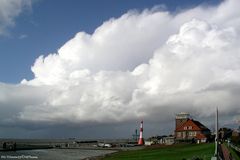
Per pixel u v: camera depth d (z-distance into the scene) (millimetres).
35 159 169625
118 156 140375
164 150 140125
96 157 156375
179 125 196250
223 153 82125
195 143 168375
